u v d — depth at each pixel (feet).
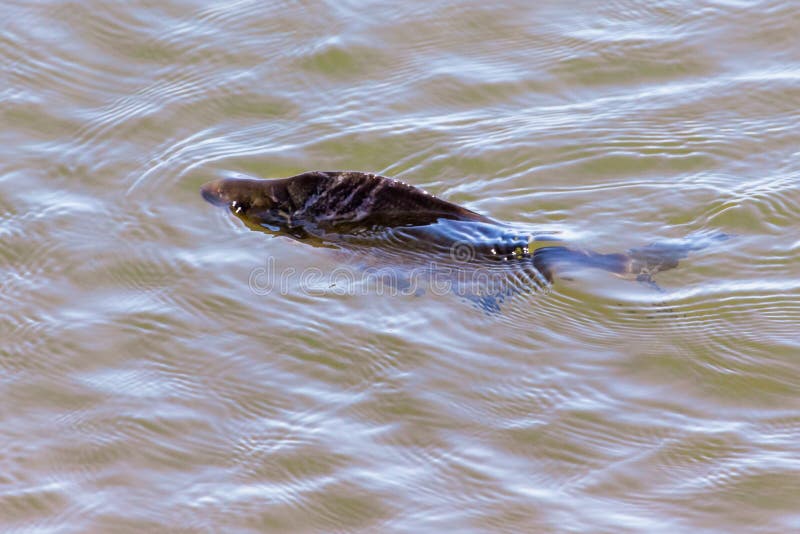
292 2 106.22
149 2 106.11
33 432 66.95
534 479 62.75
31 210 84.48
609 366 69.82
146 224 82.89
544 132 92.02
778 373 68.74
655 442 64.64
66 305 75.97
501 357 70.64
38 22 104.01
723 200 83.51
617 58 100.17
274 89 97.25
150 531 60.70
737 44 101.24
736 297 74.38
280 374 70.08
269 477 63.52
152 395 69.00
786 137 90.17
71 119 94.07
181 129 93.09
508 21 104.78
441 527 60.03
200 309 75.05
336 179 80.64
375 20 104.53
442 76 98.68
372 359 70.79
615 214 82.94
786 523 59.36
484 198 85.20
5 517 61.87
